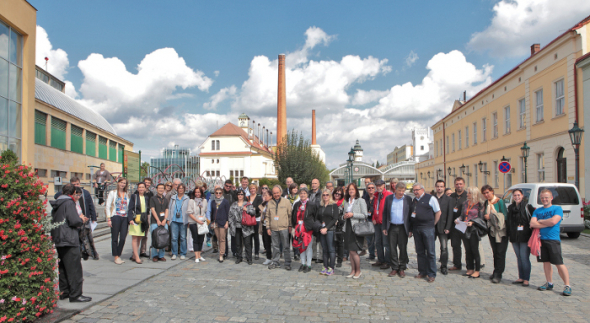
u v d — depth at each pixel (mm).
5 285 4359
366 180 10086
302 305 5711
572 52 17000
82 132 34219
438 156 43094
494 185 26609
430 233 7270
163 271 7977
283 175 41812
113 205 8656
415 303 5828
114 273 7641
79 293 5648
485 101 28406
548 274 6543
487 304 5770
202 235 9203
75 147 32750
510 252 10414
